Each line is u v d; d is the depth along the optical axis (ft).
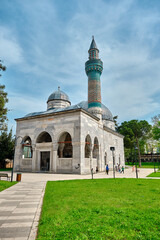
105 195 33.73
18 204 29.99
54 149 104.68
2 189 44.96
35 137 115.44
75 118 101.65
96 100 133.69
